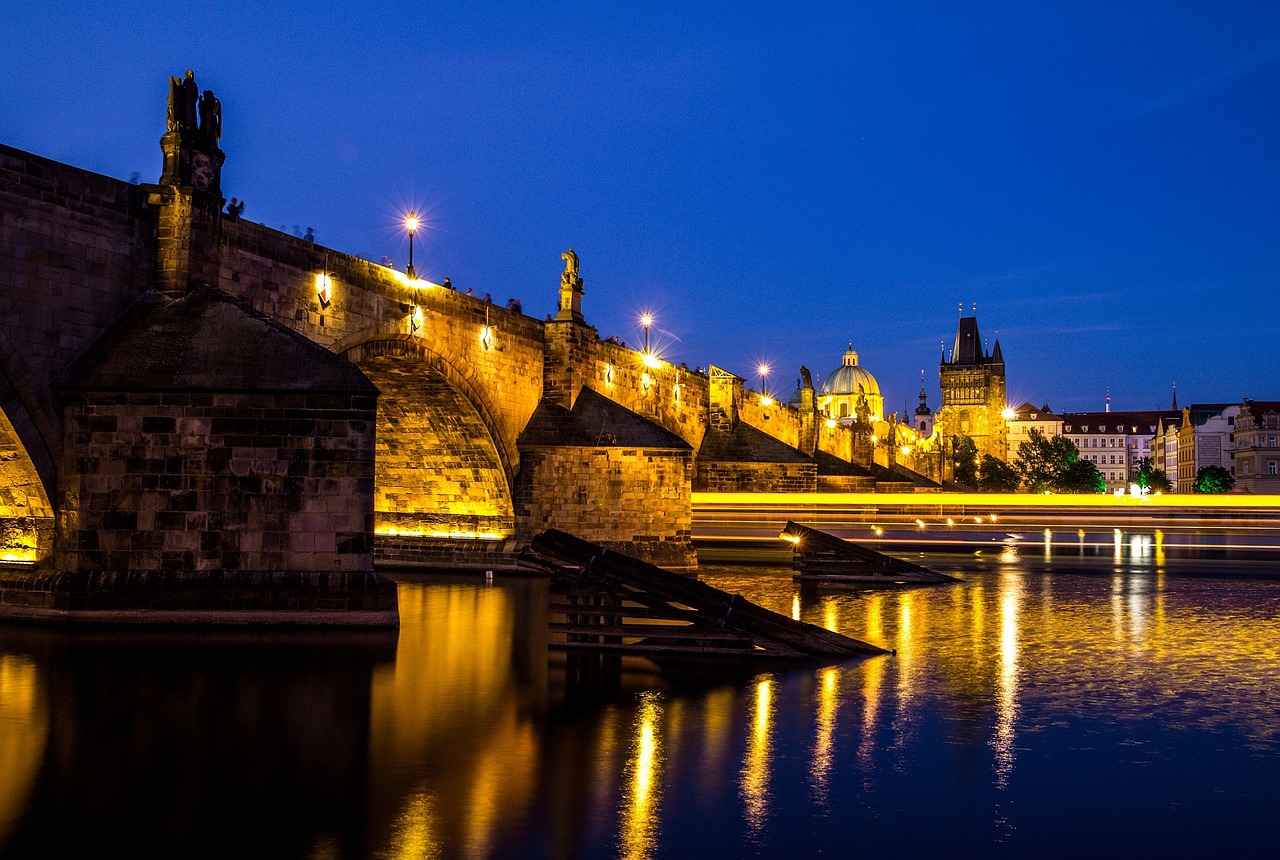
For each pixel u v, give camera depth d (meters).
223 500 29.83
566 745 17.36
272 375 30.14
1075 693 22.19
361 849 12.51
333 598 29.73
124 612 29.02
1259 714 20.30
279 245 37.84
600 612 27.02
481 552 54.31
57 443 30.09
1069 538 92.44
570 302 59.94
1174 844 13.17
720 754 16.92
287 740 17.41
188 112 34.00
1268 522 93.31
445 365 48.72
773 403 100.25
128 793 14.54
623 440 56.41
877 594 43.59
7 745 16.88
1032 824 13.81
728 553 72.88
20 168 29.27
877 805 14.46
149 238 33.09
